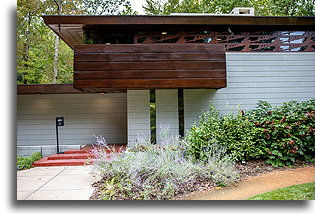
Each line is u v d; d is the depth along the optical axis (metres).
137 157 4.03
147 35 6.55
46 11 12.73
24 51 12.90
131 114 6.41
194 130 5.21
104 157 4.20
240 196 3.29
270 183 3.78
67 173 4.78
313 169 4.43
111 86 5.54
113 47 5.64
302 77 6.77
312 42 6.88
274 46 6.81
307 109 4.91
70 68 14.22
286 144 4.61
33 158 5.95
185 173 3.82
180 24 6.20
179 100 6.55
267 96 6.67
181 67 5.68
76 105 8.12
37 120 8.02
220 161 4.14
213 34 6.65
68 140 8.03
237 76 6.66
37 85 7.28
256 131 4.82
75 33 6.99
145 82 5.59
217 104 6.59
